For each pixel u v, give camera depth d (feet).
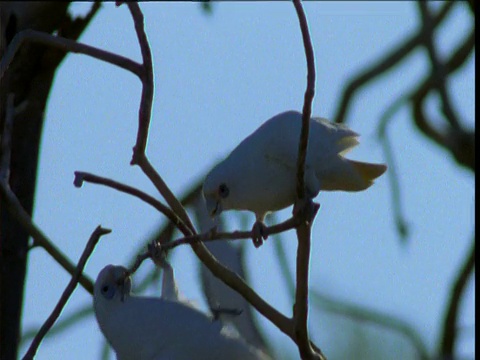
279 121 35.60
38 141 48.08
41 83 48.01
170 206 35.55
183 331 35.12
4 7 47.57
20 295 45.93
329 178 35.83
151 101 34.99
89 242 34.88
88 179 34.09
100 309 35.78
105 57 35.01
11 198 39.65
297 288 32.94
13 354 45.37
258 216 36.91
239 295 36.99
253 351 35.65
